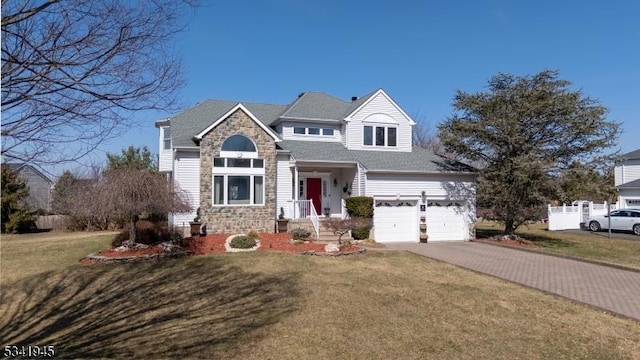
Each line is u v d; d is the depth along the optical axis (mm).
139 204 15086
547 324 9180
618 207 35531
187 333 8117
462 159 25406
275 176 22047
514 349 7727
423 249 19828
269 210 21641
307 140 25688
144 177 15734
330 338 7980
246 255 16188
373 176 22609
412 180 23359
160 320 8945
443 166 24406
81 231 31109
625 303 10930
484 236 26531
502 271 14984
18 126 3850
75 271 13562
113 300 10531
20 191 30156
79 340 7715
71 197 18062
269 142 21828
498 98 22734
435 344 7840
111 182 15281
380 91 26266
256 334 8094
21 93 3822
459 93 23938
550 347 7875
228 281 12383
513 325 9055
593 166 21734
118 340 7707
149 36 4422
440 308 10133
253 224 21297
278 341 7750
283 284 12070
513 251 19906
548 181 21516
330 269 14320
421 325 8867
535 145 22453
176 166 20594
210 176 20625
